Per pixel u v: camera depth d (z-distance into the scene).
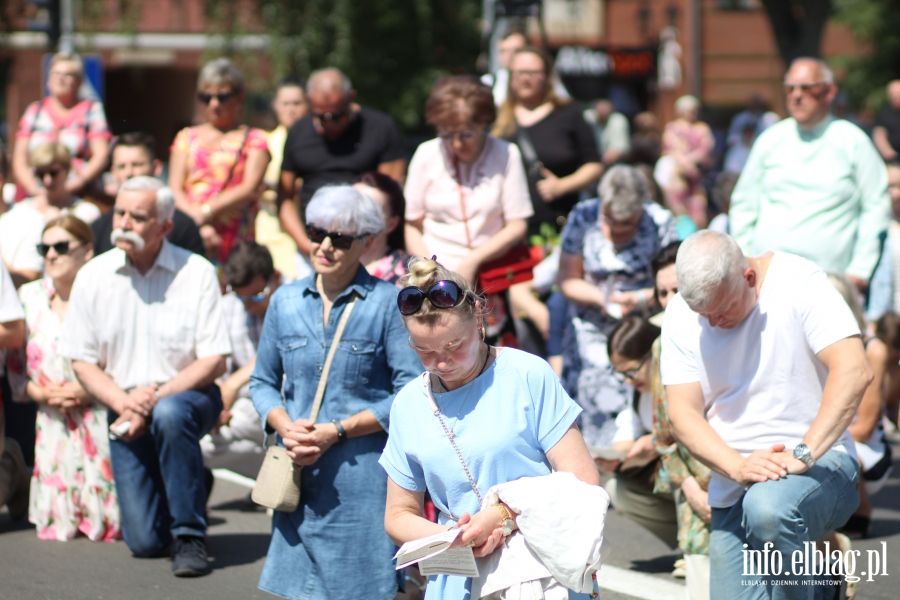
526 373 9.34
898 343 19.83
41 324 16.39
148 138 21.45
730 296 10.98
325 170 20.12
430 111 17.72
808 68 19.17
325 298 12.25
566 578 8.83
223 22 45.34
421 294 8.84
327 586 11.82
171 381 15.05
